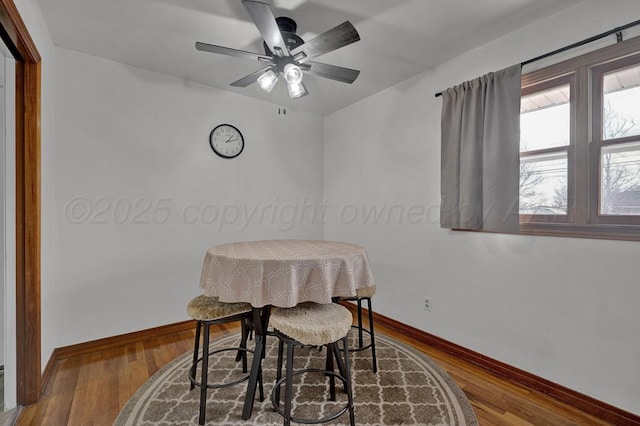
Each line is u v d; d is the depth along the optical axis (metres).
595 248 1.77
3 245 1.90
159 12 1.95
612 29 1.68
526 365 2.06
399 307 2.99
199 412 1.71
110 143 2.57
